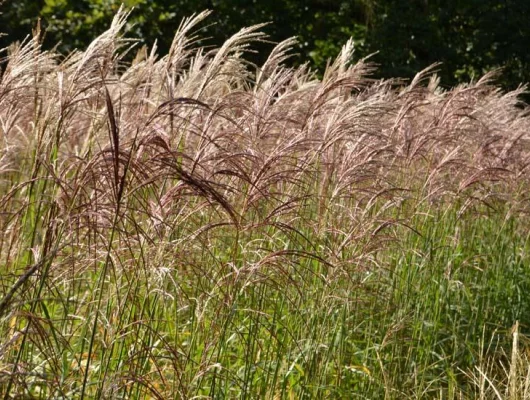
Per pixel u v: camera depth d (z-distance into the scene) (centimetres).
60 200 421
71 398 436
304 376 583
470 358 781
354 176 626
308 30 2211
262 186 515
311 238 643
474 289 879
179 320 572
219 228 570
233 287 509
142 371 479
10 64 504
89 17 1972
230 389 564
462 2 2211
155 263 473
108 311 475
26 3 1967
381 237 656
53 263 472
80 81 448
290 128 664
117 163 385
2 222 499
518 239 1009
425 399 720
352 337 712
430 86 1000
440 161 811
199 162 491
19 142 644
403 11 2178
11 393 386
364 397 645
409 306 747
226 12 2084
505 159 920
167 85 563
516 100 1082
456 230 825
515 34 2211
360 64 691
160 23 2038
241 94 589
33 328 398
